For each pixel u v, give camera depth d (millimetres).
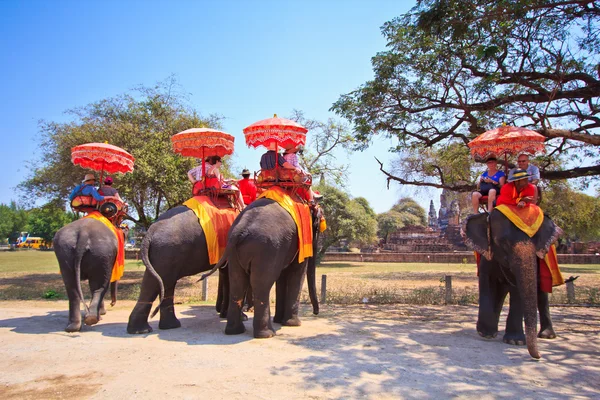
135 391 3736
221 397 3613
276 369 4371
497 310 6355
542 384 4094
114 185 13758
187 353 4922
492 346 5578
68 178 16156
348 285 15797
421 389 3877
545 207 21031
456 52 9789
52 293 11727
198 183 6918
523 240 5254
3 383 3945
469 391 3854
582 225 33250
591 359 4984
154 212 16625
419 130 11719
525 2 7715
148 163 13922
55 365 4477
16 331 6145
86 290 13672
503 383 4102
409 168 16203
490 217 5699
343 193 31672
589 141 9117
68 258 6012
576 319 8070
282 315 7156
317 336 5961
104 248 6227
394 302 10328
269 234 5680
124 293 12289
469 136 12336
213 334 5992
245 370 4320
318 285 15719
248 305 8258
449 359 4883
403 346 5469
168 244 5961
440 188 12648
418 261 37562
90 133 15078
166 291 6336
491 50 7684
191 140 6801
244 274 5914
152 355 4832
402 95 10930
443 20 8562
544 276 5781
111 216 6844
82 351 5000
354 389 3840
